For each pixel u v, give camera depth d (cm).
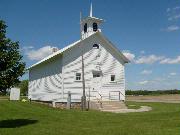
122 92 3697
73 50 3472
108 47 3672
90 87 3500
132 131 1584
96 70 3556
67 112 2609
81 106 3278
